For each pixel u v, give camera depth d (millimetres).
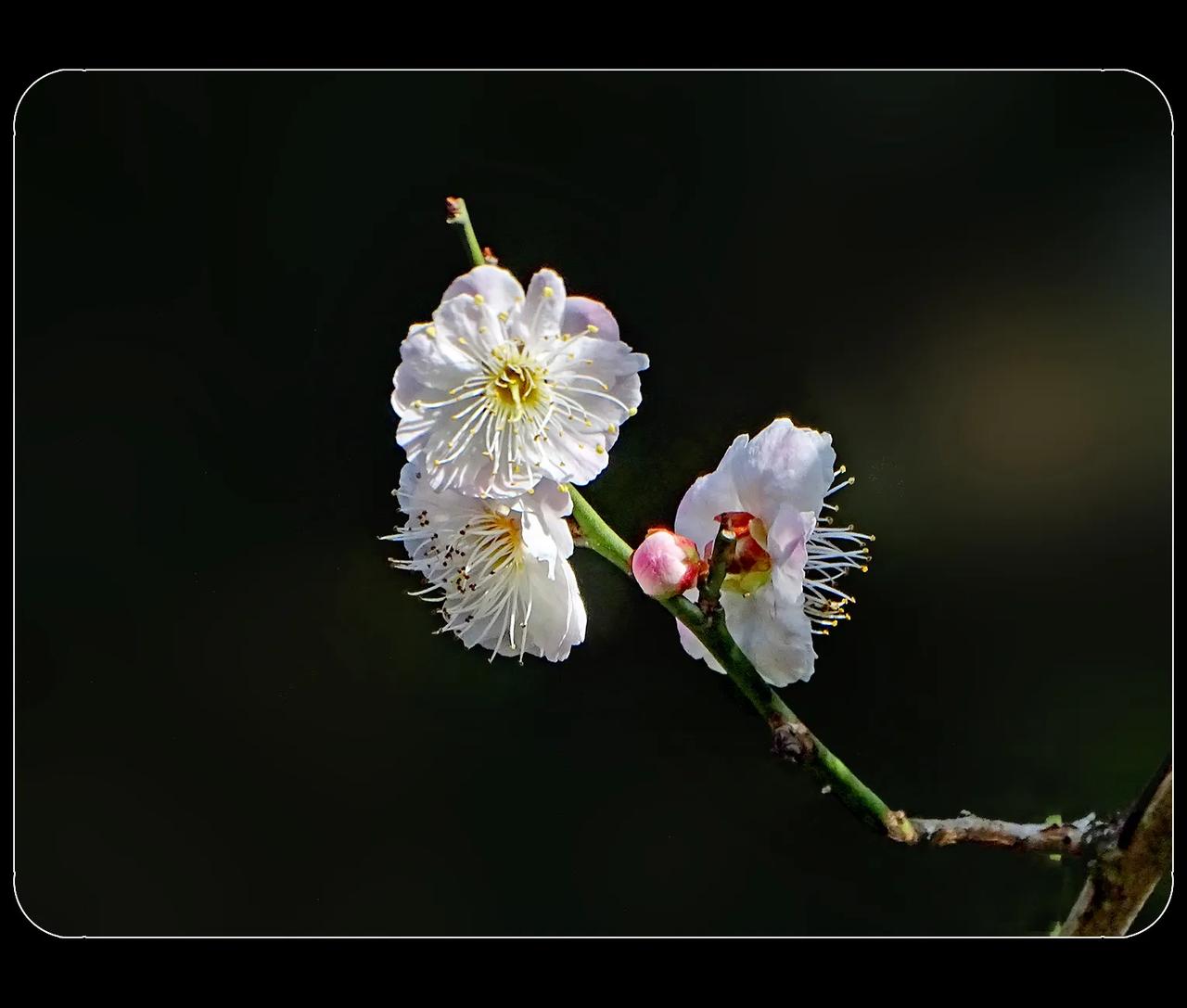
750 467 654
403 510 662
